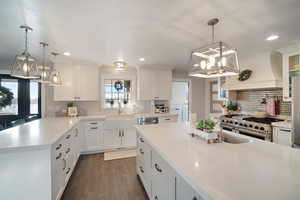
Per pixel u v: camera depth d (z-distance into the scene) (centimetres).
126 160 310
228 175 84
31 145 140
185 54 301
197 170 90
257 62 295
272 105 304
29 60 197
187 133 186
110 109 415
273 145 138
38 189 145
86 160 311
